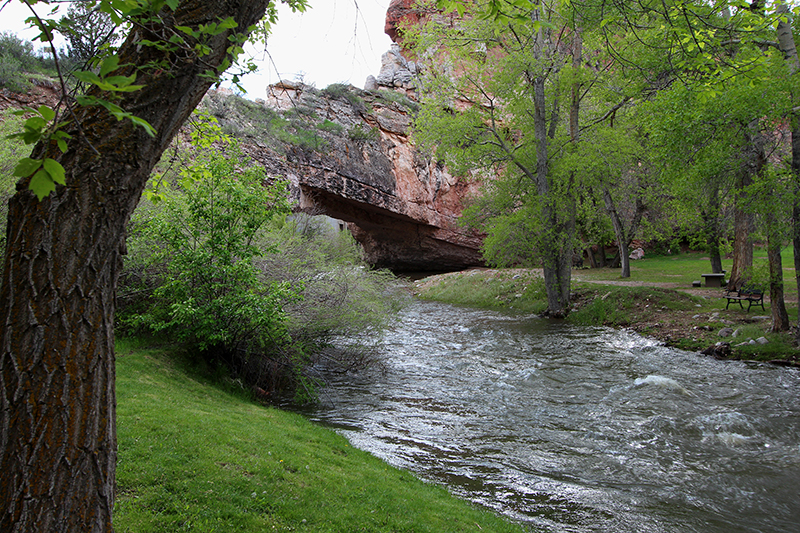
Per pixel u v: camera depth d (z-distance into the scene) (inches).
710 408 362.3
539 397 402.9
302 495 191.2
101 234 86.4
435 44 785.6
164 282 412.5
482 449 294.8
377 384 444.8
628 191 955.3
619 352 562.6
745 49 377.1
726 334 560.4
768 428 320.5
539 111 805.2
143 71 89.6
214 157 376.5
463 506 213.8
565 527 205.5
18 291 82.3
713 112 416.8
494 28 737.6
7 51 786.8
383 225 1685.5
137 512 158.7
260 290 380.8
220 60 99.7
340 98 1464.1
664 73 476.4
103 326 88.4
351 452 266.8
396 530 178.2
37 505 80.1
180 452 205.2
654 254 1619.1
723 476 256.8
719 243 900.6
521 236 847.1
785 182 447.5
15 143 393.7
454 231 1825.8
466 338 685.3
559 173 789.9
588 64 808.9
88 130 86.4
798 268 464.4
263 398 390.0
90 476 85.6
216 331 369.1
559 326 754.8
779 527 207.9
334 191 1325.0
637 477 257.0
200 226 378.0
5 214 365.7
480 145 837.2
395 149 1585.9
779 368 457.7
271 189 400.2
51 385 82.0
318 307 422.6
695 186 507.8
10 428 80.5
